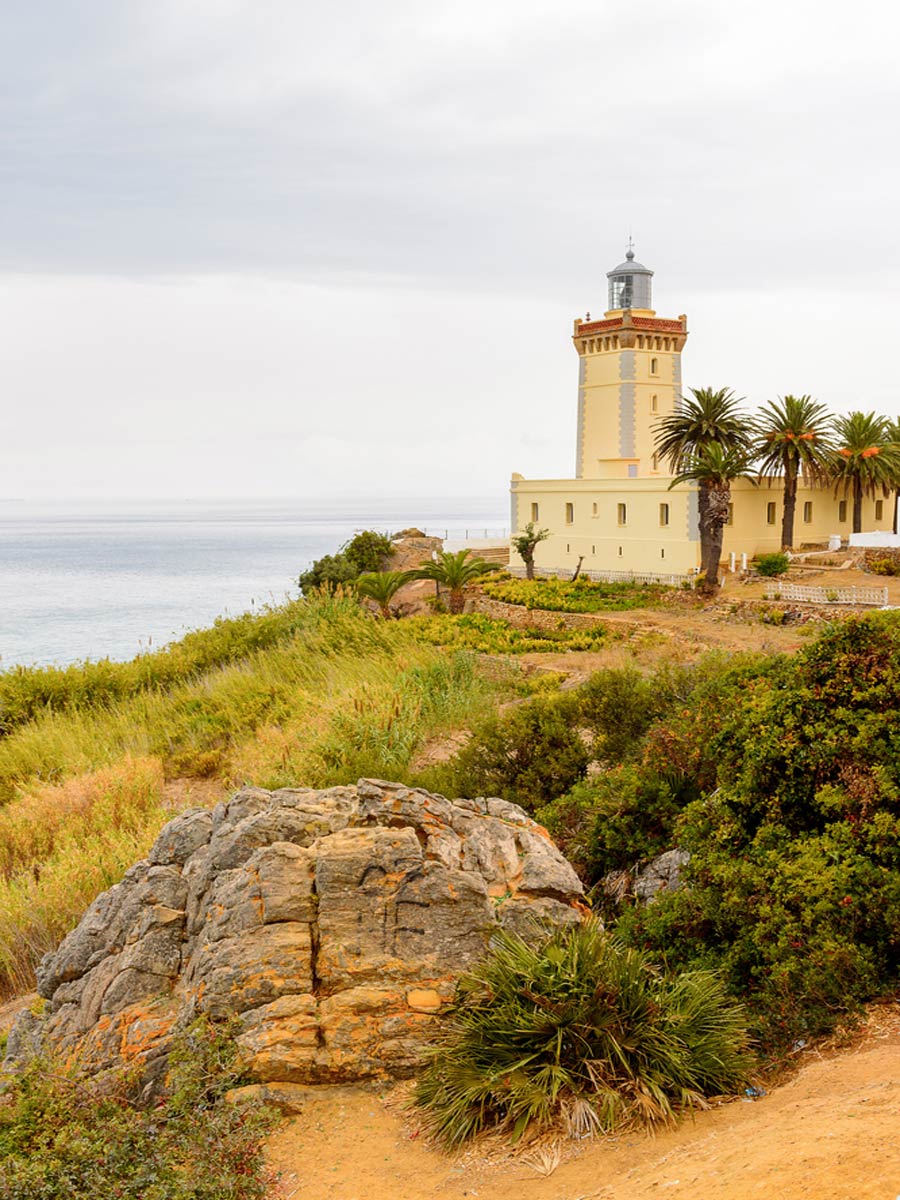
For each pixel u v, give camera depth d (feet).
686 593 174.81
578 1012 26.23
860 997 27.99
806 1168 18.11
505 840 34.37
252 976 28.68
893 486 203.41
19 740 90.12
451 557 182.39
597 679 60.70
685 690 59.67
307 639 113.50
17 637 259.19
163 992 30.81
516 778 55.01
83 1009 31.37
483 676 102.42
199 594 393.50
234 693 97.09
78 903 49.39
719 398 188.75
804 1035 27.53
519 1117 24.68
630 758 52.65
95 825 63.72
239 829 32.60
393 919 29.96
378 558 272.10
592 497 215.31
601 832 43.47
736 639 134.21
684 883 36.32
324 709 79.56
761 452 190.19
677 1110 24.82
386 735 72.74
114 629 276.62
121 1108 25.82
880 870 30.81
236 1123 24.50
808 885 31.14
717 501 173.06
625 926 35.99
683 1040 26.37
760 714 37.40
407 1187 23.18
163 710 97.86
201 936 30.76
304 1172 24.21
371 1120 26.30
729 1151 20.67
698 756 42.47
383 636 112.57
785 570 179.22
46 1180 22.27
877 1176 17.01
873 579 171.94
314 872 30.81
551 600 176.96
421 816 33.81
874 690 35.06
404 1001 28.63
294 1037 27.66
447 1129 24.82
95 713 100.27
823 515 210.38
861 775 33.86
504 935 29.35
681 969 32.35
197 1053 26.35
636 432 241.96
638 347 240.12
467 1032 27.04
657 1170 21.11
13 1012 41.37
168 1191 21.68
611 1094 24.62
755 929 31.63
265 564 614.34
